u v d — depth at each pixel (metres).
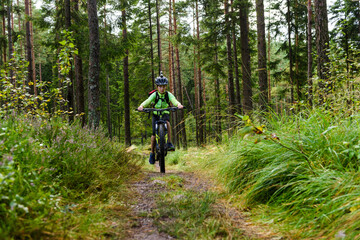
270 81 20.03
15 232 1.55
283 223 2.32
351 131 3.09
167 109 5.05
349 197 2.13
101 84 25.89
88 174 3.19
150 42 18.23
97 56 7.18
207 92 20.94
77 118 5.16
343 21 6.10
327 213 2.04
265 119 4.33
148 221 2.39
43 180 2.56
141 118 34.34
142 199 3.12
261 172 3.15
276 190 2.91
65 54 4.94
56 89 4.65
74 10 11.49
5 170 2.00
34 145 2.91
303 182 2.65
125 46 10.83
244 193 3.14
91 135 4.61
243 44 12.09
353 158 2.76
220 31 13.30
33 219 1.80
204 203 2.78
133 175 4.54
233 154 4.05
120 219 2.37
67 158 3.18
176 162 8.84
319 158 2.87
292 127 3.79
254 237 2.09
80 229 1.90
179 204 2.80
